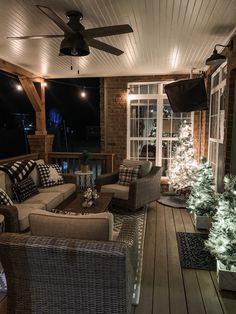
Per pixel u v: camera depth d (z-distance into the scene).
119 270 1.47
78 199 3.63
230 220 2.35
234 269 2.30
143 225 3.82
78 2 2.37
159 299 2.21
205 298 2.22
